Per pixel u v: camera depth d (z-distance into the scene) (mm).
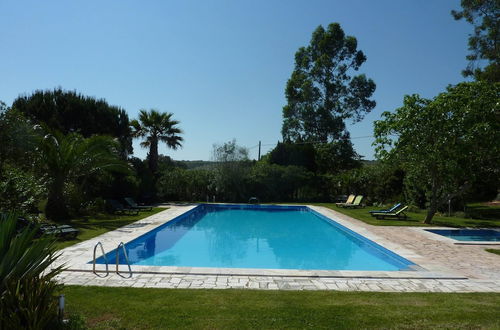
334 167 36938
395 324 4535
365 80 37406
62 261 7625
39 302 3506
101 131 24109
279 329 4348
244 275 6914
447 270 7480
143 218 15898
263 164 29094
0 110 12688
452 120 13852
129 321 4512
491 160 14625
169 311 4855
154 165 26000
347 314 4848
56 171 14383
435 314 4875
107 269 6750
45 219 12992
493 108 13633
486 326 4496
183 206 22219
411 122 14328
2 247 3719
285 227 17016
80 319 4121
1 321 3176
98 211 16953
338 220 16125
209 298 5445
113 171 20062
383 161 15641
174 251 11367
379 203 23891
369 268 9445
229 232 15484
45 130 14750
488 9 22453
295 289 6051
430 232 12797
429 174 15250
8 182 10656
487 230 13586
